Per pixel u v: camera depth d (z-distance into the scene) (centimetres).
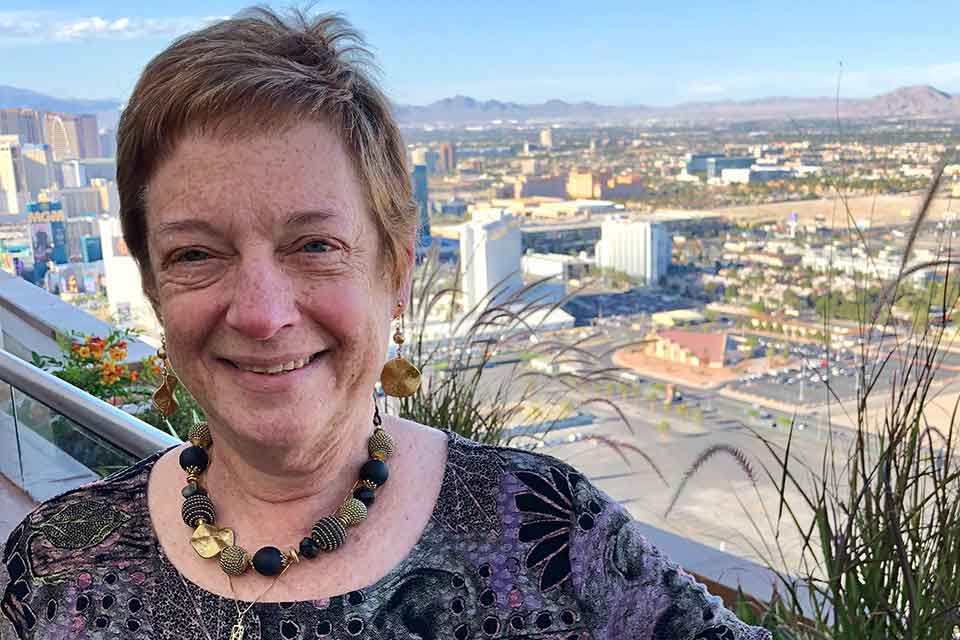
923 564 98
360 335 48
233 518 51
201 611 49
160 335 51
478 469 51
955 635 93
